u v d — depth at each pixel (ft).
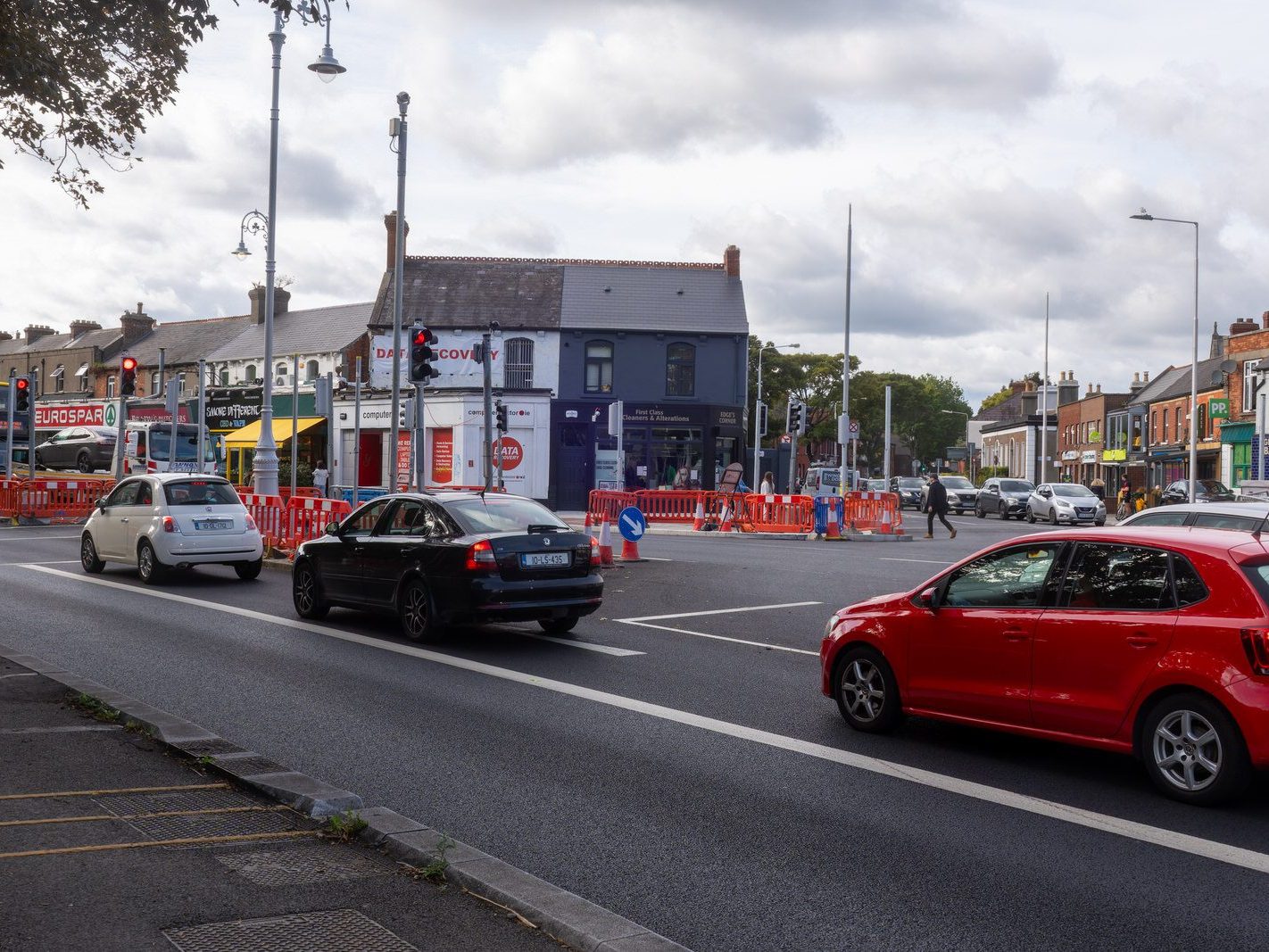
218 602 49.93
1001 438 308.19
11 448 107.34
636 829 19.76
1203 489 142.10
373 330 151.94
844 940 15.10
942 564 71.92
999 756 25.23
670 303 152.87
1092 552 23.89
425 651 38.04
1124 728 22.50
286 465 138.92
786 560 73.72
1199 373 190.08
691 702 30.48
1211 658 21.20
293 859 16.94
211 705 29.12
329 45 72.64
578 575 40.42
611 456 146.30
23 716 25.55
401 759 24.21
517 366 148.77
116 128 36.32
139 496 59.11
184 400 136.46
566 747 25.48
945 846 19.01
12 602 48.29
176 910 14.65
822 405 269.64
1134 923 15.71
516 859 18.15
